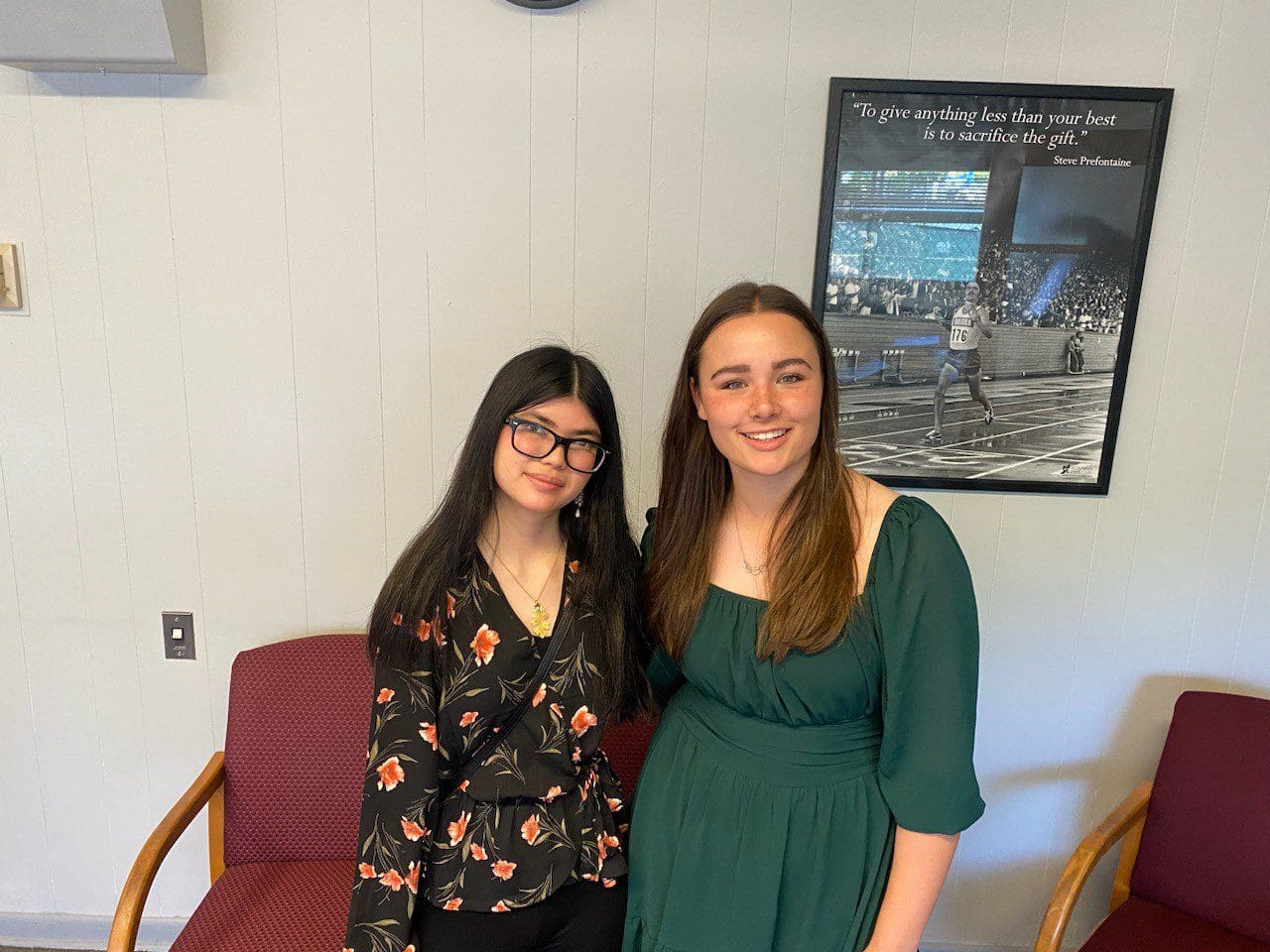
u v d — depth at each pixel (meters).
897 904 1.10
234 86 1.60
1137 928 1.59
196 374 1.71
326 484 1.77
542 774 1.20
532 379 1.14
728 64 1.60
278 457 1.75
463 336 1.71
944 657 1.06
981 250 1.65
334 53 1.59
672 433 1.25
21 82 1.59
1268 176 1.62
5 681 1.85
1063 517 1.78
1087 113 1.59
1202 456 1.74
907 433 1.74
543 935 1.21
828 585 1.10
